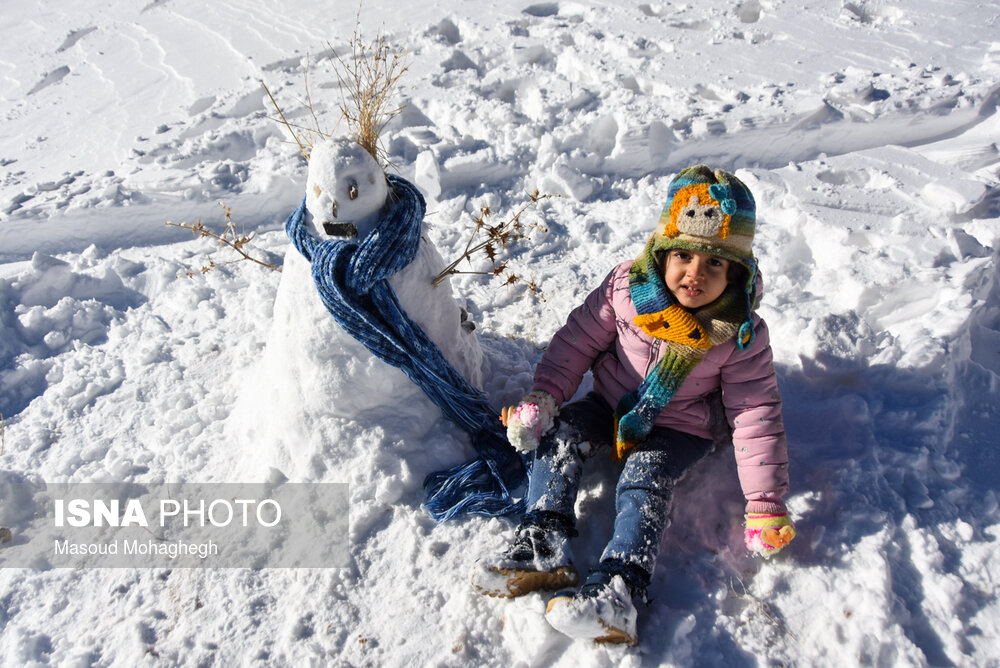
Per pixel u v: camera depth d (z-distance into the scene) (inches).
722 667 85.8
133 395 131.0
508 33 227.5
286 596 96.8
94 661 93.0
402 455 104.2
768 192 157.0
